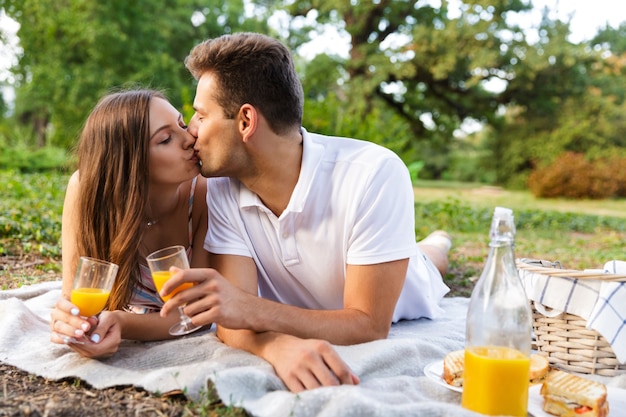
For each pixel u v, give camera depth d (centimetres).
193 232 266
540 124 2348
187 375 198
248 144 226
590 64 2281
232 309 205
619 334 213
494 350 179
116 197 233
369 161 235
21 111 2862
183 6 2272
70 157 260
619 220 1159
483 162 2478
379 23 2228
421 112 2447
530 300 232
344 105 2162
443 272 406
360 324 226
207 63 226
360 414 172
